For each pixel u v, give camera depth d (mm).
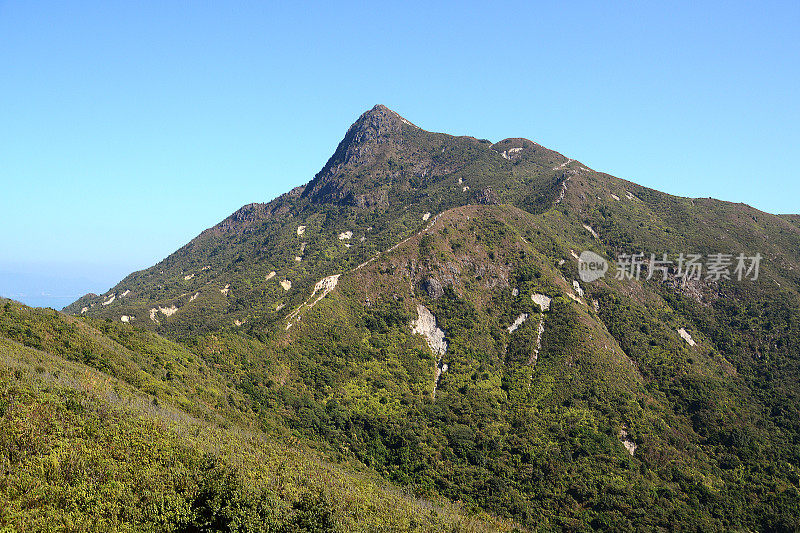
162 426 43812
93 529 27828
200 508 31312
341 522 35688
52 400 39812
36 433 34438
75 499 29406
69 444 34625
